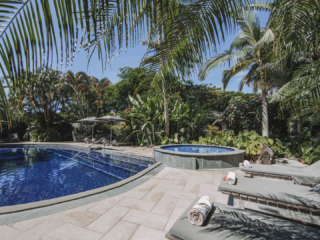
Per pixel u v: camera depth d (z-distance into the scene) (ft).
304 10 6.47
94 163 24.59
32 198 12.30
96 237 6.57
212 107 73.46
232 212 5.65
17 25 2.72
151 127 36.88
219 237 4.46
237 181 8.82
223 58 28.55
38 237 6.55
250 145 21.26
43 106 48.52
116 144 38.17
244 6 5.66
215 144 27.48
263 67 26.48
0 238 6.47
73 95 56.59
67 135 55.26
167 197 10.37
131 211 8.62
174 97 42.47
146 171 16.11
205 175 15.17
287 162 19.85
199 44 6.04
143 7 4.07
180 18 5.20
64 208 8.84
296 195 7.01
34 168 21.26
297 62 25.43
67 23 2.85
